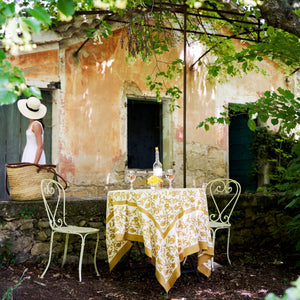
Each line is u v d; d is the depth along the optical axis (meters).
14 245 4.33
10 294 3.21
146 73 6.79
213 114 7.45
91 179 6.20
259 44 4.45
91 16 5.57
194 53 7.25
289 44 4.35
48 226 4.52
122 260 4.69
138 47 5.71
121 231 3.78
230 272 4.40
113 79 6.46
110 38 6.43
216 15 6.17
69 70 6.07
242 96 7.78
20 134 5.83
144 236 3.62
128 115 9.90
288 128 4.38
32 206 4.44
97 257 4.75
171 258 3.63
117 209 3.84
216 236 5.49
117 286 3.84
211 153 7.41
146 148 10.05
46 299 3.34
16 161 5.79
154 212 3.63
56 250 4.52
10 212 4.32
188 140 7.14
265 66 8.05
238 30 6.14
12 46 2.12
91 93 6.25
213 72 4.57
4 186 5.68
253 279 4.14
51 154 6.03
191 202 3.91
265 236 5.85
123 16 5.67
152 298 3.50
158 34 6.39
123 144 6.53
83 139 6.17
